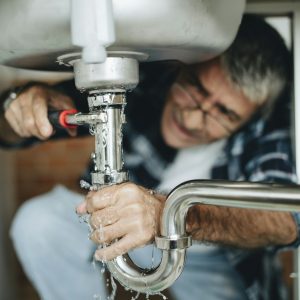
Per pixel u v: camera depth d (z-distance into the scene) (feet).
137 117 3.12
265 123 2.93
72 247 3.12
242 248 2.34
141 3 1.30
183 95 2.94
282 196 1.24
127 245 1.58
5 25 1.42
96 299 2.85
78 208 1.69
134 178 3.14
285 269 4.31
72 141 5.17
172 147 3.08
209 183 1.36
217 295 3.20
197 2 1.38
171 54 1.59
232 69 2.76
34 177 5.18
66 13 1.30
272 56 2.80
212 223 2.01
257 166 2.91
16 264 4.77
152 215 1.60
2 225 4.44
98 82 1.47
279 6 2.86
